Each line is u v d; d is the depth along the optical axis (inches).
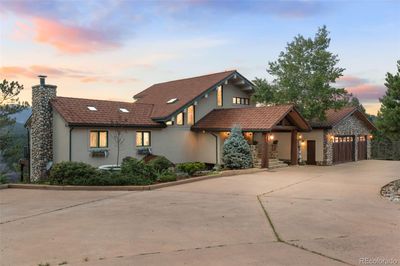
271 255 227.5
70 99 721.6
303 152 938.7
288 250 237.9
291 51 910.4
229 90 954.1
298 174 695.1
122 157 727.7
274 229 292.0
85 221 319.6
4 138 852.0
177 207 382.3
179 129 838.5
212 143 845.8
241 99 992.2
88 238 265.4
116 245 248.5
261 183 569.6
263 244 251.3
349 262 215.9
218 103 927.7
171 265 209.5
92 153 679.1
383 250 238.4
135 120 758.5
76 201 421.4
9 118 843.4
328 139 898.7
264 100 945.5
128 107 807.1
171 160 819.4
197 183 575.2
